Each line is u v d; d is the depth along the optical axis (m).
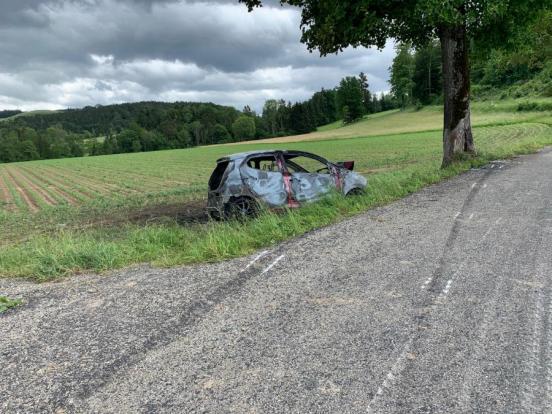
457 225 6.71
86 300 4.82
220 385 3.05
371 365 3.18
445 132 14.30
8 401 3.02
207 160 62.53
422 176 11.51
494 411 2.64
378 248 5.88
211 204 10.97
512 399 2.73
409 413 2.66
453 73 13.80
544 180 10.06
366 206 8.68
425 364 3.15
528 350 3.25
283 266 5.42
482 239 5.95
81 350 3.68
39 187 35.69
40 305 4.78
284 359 3.32
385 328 3.70
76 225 15.34
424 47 16.09
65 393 3.08
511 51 16.00
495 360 3.15
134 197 23.50
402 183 10.92
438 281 4.62
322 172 11.45
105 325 4.13
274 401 2.84
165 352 3.55
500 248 5.54
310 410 2.73
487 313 3.85
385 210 8.15
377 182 11.85
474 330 3.58
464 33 13.67
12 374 3.37
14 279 5.95
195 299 4.58
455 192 9.34
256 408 2.78
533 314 3.78
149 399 2.95
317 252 5.88
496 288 4.36
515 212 7.30
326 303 4.27
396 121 119.88
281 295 4.54
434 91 142.12
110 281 5.43
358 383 2.97
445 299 4.18
